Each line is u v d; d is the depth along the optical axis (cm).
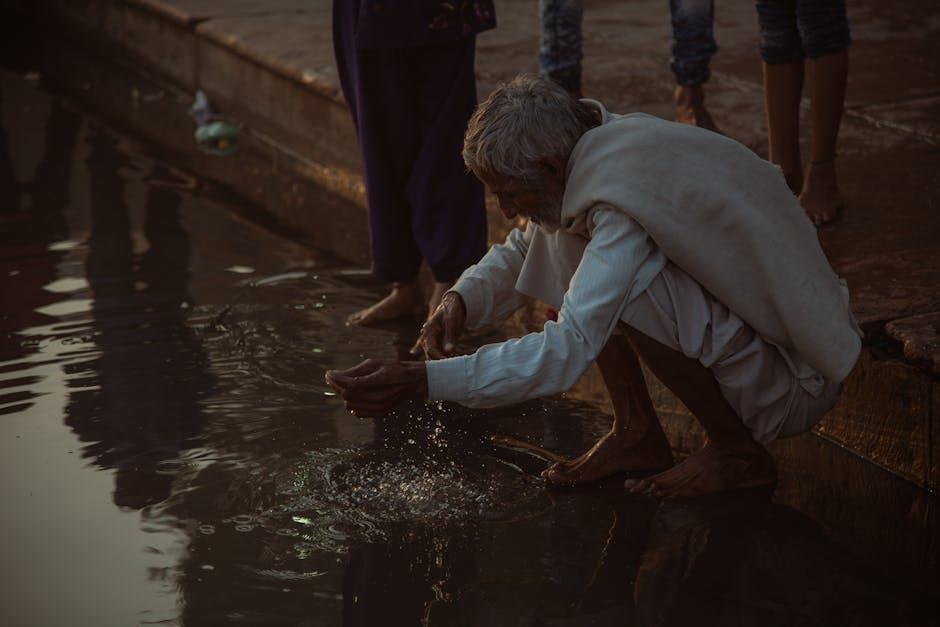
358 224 471
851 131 421
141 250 432
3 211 475
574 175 239
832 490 268
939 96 450
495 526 255
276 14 665
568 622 220
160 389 320
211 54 640
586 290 233
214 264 419
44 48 802
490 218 411
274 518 257
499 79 507
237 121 619
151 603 226
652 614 222
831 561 240
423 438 295
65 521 256
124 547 246
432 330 264
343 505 263
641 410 276
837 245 330
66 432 296
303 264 421
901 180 375
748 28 570
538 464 283
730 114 446
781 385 252
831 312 245
